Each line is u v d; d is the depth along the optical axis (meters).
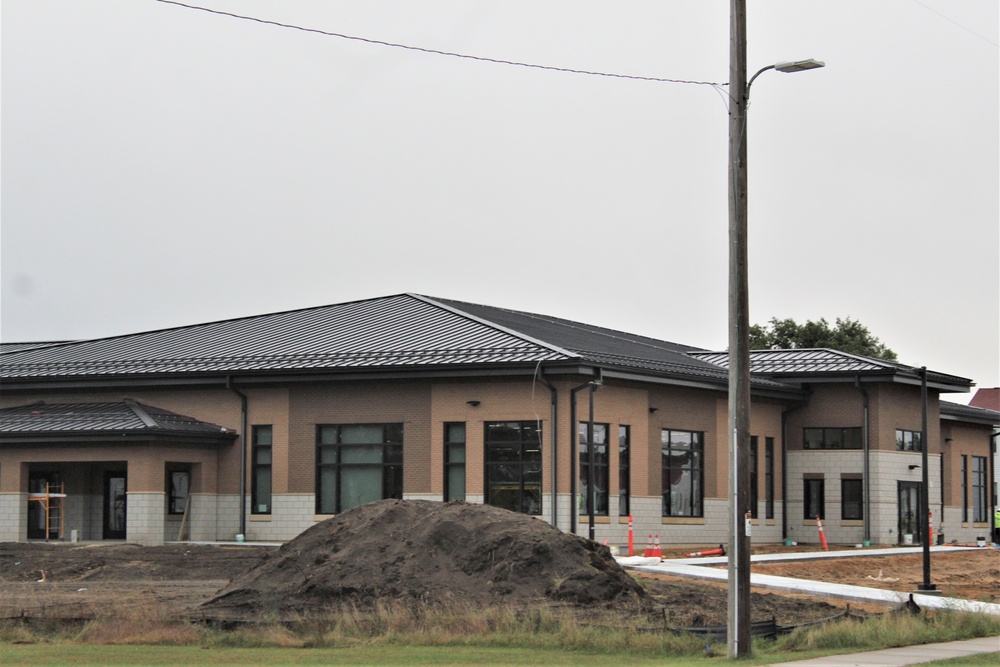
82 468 46.66
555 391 40.38
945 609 26.25
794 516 51.34
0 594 29.55
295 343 47.25
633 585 27.02
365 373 42.53
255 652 20.95
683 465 45.97
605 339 53.16
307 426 44.00
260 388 44.78
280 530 43.97
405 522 27.77
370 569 26.34
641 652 21.33
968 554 47.44
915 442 53.03
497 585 26.03
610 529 42.00
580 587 25.95
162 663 19.31
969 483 63.56
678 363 48.22
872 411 50.53
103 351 51.28
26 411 47.09
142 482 42.69
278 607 25.11
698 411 46.72
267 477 44.66
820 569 38.38
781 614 26.03
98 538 46.22
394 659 20.03
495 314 52.50
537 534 27.06
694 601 27.66
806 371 51.09
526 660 20.12
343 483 43.41
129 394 47.00
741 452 20.88
